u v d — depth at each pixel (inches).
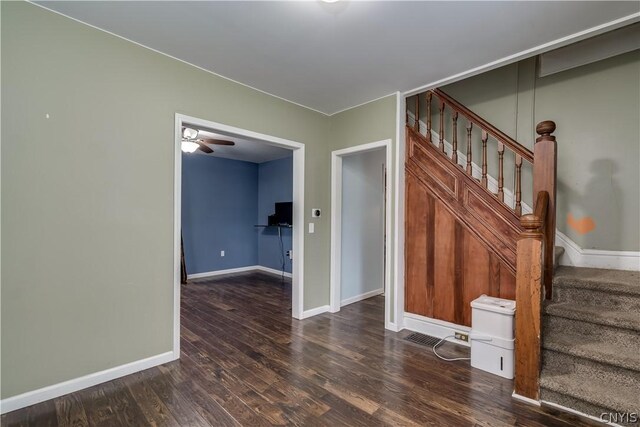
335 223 148.6
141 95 90.0
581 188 111.3
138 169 89.5
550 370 77.9
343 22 78.9
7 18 70.2
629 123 102.7
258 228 261.4
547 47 88.8
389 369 92.5
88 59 80.7
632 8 71.9
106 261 84.0
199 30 82.9
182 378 86.7
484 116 131.0
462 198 113.3
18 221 71.5
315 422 68.9
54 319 76.4
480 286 108.7
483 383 84.6
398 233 124.0
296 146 134.3
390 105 125.8
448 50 92.0
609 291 82.0
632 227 102.4
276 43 88.8
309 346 108.9
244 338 115.7
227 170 244.7
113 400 76.2
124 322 87.2
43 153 74.5
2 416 69.4
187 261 223.8
